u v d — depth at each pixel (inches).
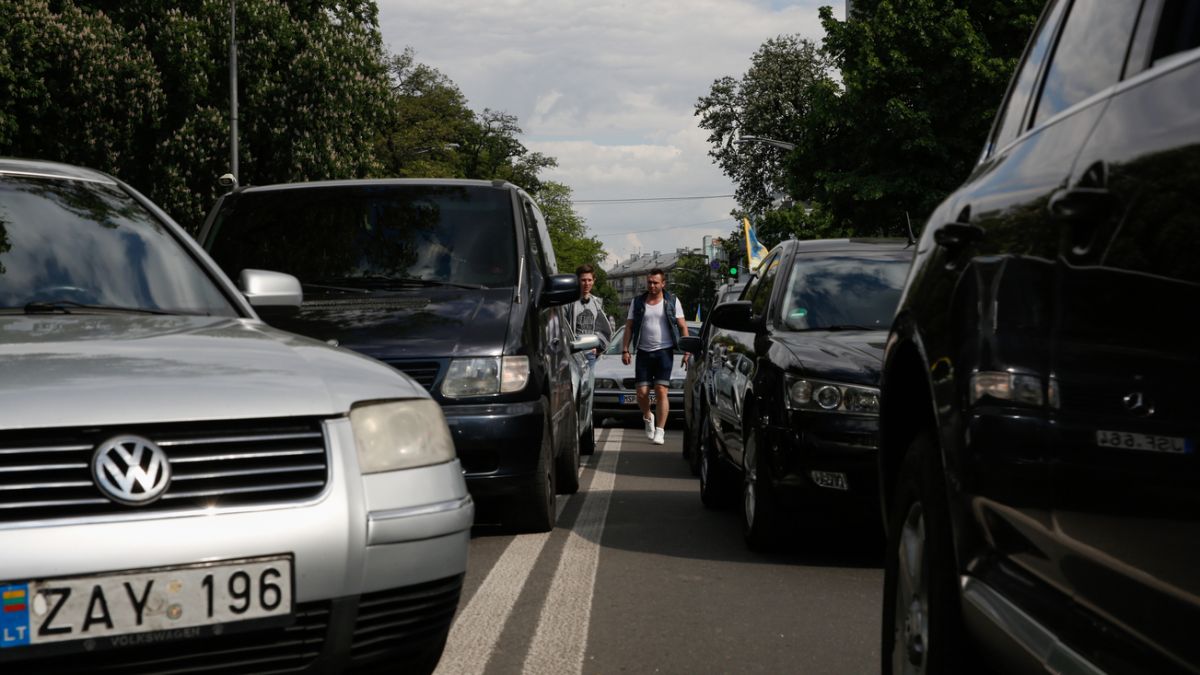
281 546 128.1
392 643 138.3
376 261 325.7
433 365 289.6
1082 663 92.2
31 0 1316.4
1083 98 111.1
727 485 353.7
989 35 1459.2
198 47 1434.5
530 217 359.6
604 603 227.9
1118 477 88.9
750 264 1753.2
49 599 118.9
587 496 395.5
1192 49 89.0
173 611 123.1
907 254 326.3
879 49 1451.8
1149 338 85.4
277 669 129.3
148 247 189.9
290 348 155.4
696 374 487.5
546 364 312.3
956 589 123.5
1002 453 108.7
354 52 1545.3
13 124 1302.9
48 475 123.1
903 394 147.3
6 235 180.5
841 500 256.1
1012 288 110.4
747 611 221.8
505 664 185.0
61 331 152.7
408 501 139.7
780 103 2406.5
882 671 147.2
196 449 129.2
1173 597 81.0
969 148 1429.6
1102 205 94.1
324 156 1499.8
